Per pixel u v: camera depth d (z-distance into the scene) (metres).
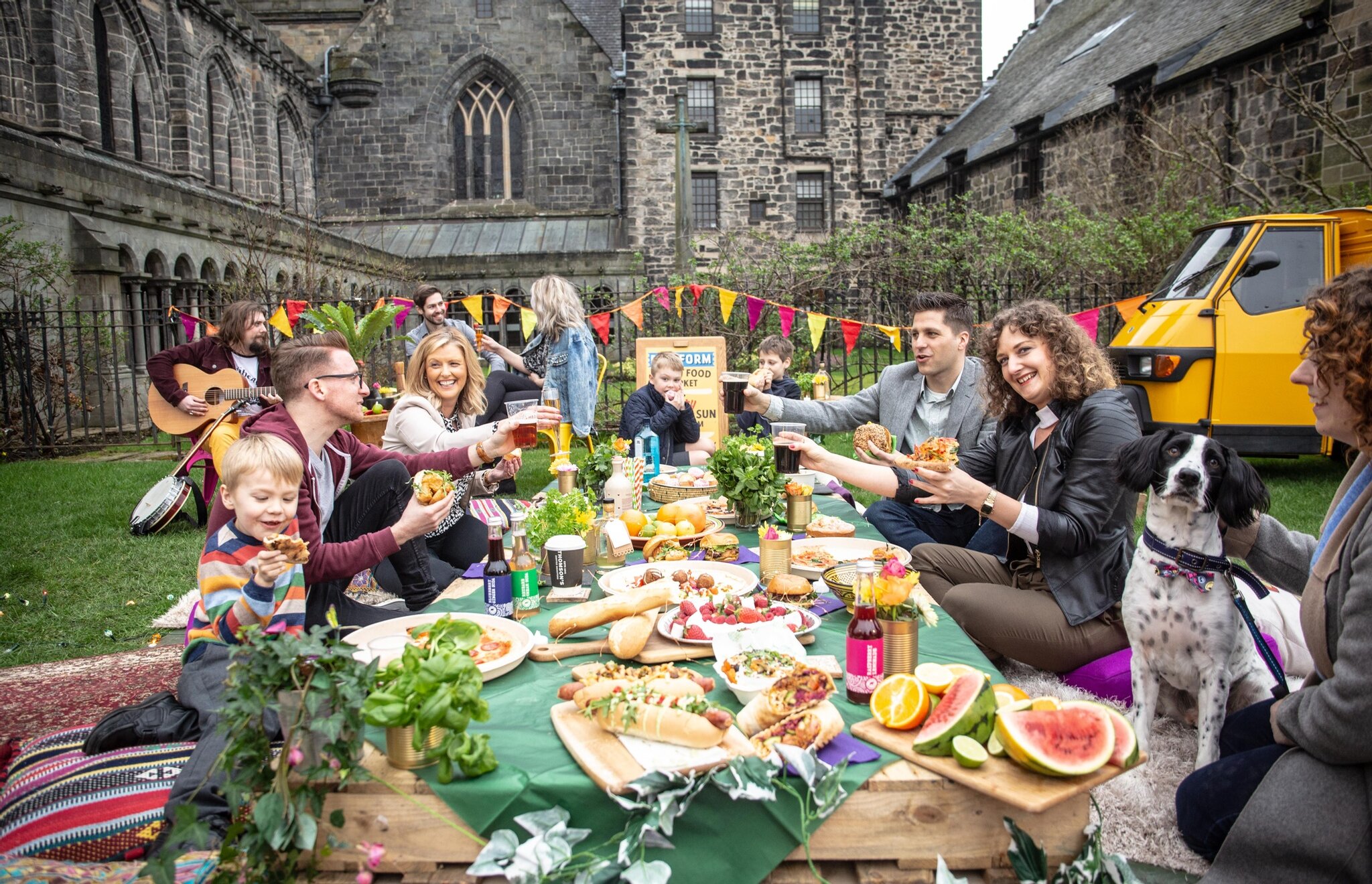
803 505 3.75
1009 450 3.45
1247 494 2.51
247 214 17.88
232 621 2.27
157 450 11.27
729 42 27.64
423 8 27.22
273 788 1.76
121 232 14.24
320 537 2.88
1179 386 7.57
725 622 2.45
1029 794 1.71
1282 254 7.55
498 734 2.00
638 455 4.55
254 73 23.41
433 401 4.41
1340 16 12.95
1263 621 3.27
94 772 2.39
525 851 1.70
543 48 27.47
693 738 1.83
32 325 11.47
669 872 1.74
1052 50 26.09
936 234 13.77
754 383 5.16
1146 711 2.78
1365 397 1.97
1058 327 3.20
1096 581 3.11
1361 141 12.68
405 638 2.46
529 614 2.76
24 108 14.50
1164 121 16.97
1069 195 20.02
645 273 24.78
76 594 5.17
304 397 2.99
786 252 13.18
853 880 1.86
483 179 28.20
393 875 1.88
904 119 28.59
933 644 2.54
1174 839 2.45
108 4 17.27
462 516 4.10
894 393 4.67
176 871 1.96
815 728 1.88
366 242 26.53
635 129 27.39
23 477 9.07
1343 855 1.92
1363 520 2.02
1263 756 2.23
